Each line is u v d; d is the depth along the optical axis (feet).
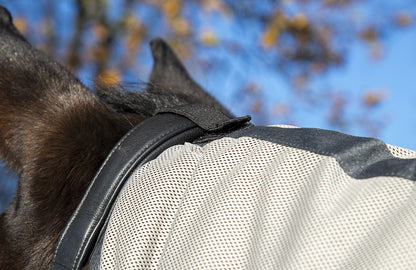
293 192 4.56
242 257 4.44
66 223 5.70
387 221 4.10
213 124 5.59
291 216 4.42
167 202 4.93
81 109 6.11
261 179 4.73
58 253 5.24
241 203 4.64
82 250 5.14
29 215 5.85
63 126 5.96
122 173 5.28
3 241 5.99
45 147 5.90
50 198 5.83
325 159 4.65
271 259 4.29
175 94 7.04
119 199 5.09
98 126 6.05
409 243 3.92
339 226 4.19
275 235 4.39
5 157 6.07
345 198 4.35
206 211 4.68
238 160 4.97
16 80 6.16
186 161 5.10
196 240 4.58
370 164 4.58
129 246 4.80
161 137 5.47
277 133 5.04
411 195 4.16
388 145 5.05
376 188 4.28
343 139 4.86
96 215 5.18
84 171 5.87
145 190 5.00
